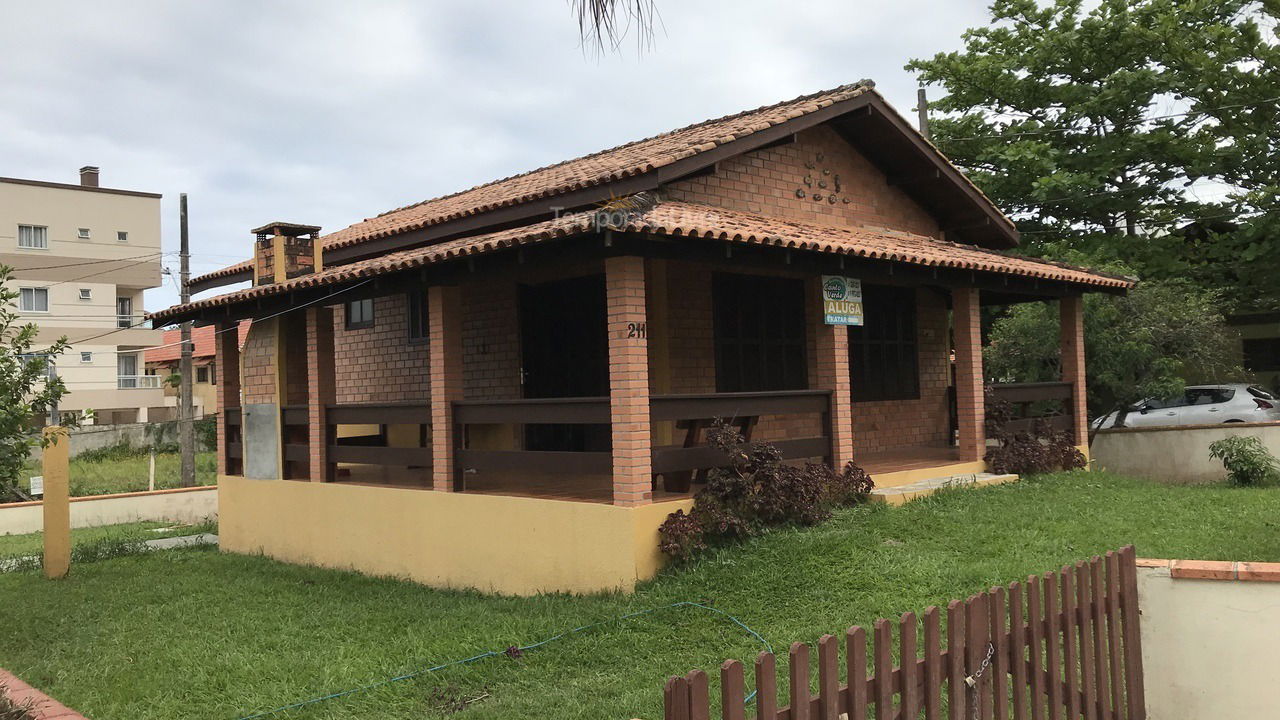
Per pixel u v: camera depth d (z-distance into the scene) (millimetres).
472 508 9336
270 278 12523
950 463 11609
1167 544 7953
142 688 6680
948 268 10820
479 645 6957
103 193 39219
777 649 6059
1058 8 20203
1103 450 15570
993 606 3525
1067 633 3924
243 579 10766
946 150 20703
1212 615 4426
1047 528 8617
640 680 5906
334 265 13719
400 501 10250
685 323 10711
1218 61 17688
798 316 12305
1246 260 18234
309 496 11695
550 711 5539
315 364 11539
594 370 11258
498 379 12242
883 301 13727
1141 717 4469
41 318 37406
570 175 12062
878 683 3059
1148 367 15453
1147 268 18625
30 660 7637
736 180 10867
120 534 15688
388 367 14203
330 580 10414
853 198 12555
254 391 12805
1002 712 3504
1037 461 11789
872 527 8547
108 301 39156
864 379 13234
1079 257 17156
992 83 20297
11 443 8594
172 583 10711
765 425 11641
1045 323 15609
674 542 7895
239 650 7523
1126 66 19281
